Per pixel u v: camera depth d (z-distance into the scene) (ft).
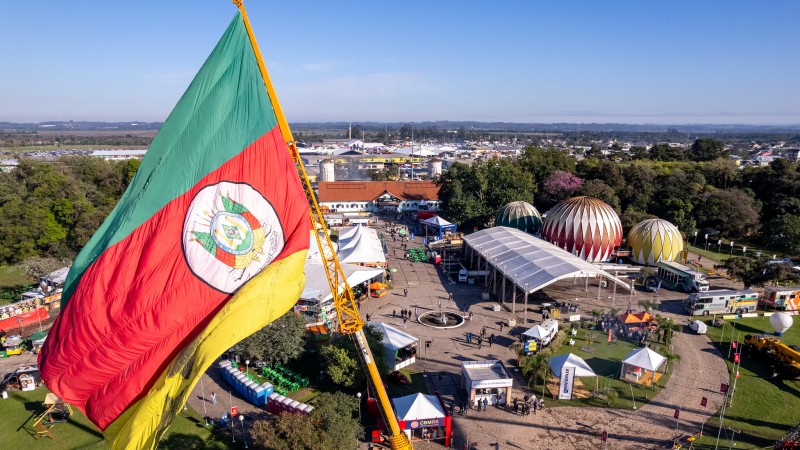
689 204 294.46
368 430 113.91
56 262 216.13
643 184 334.03
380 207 378.32
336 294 58.13
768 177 328.49
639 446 108.27
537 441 110.52
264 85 52.19
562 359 131.85
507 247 216.33
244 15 51.37
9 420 117.80
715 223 289.94
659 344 158.20
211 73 51.83
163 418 40.57
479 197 328.29
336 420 99.55
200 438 110.22
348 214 355.36
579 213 237.86
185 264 48.24
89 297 46.26
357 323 59.77
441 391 131.13
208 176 50.14
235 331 43.78
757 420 118.01
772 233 269.85
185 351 43.45
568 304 192.34
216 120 51.21
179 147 50.08
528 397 127.13
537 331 154.10
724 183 363.76
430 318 179.63
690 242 295.48
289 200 52.11
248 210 50.60
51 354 46.96
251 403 124.57
